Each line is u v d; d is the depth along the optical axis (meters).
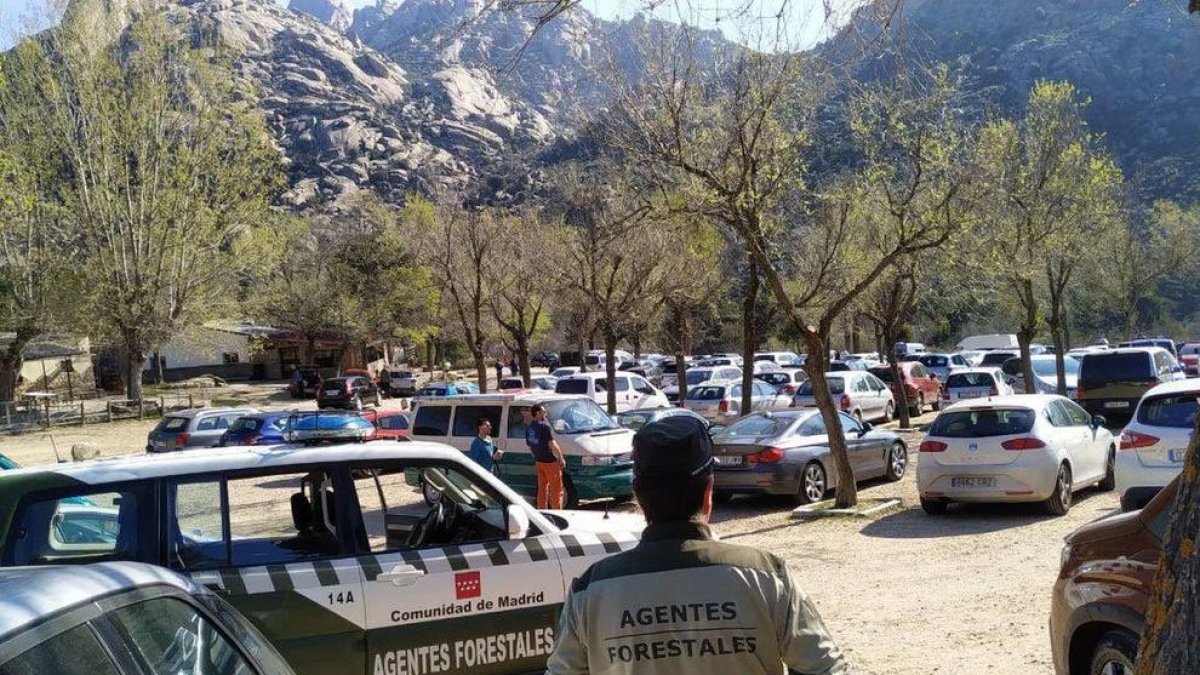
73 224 45.94
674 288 29.66
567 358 73.62
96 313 45.84
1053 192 23.75
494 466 16.08
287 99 166.00
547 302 36.25
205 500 5.65
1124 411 23.72
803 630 2.56
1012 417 13.61
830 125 16.38
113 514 5.46
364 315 62.38
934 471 13.81
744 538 13.50
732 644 2.52
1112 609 5.23
